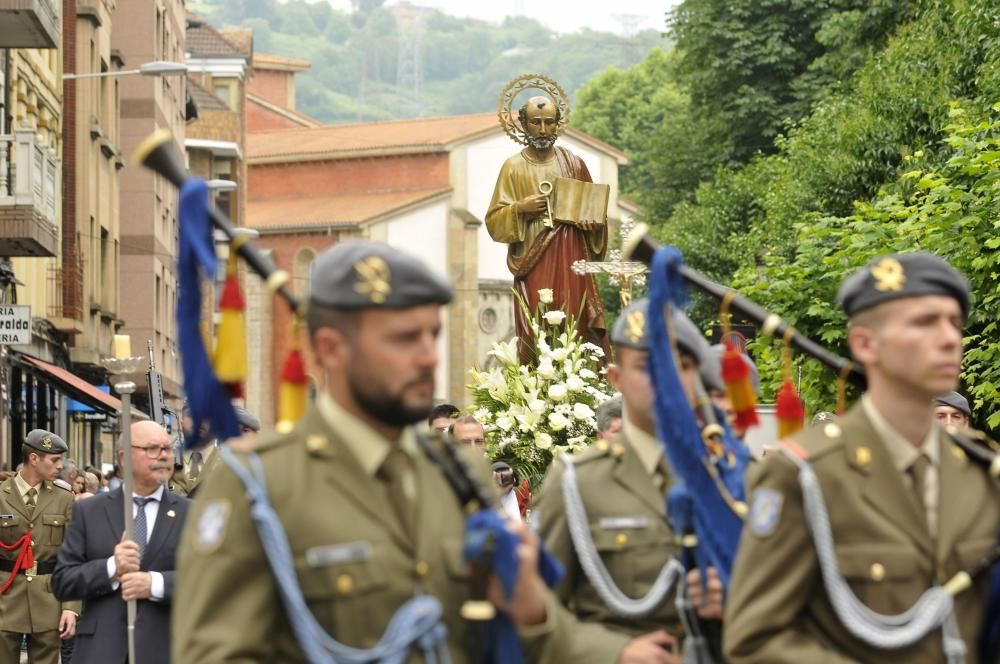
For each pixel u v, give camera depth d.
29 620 14.88
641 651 5.47
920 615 4.63
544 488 6.23
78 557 10.09
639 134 83.81
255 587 4.23
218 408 4.43
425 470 4.42
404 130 85.94
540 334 13.49
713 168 47.34
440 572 4.29
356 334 4.27
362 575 4.21
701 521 5.50
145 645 9.88
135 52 52.91
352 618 4.20
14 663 15.01
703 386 6.33
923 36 29.94
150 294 52.66
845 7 43.78
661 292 5.30
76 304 37.31
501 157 84.81
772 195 33.09
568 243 18.78
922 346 4.66
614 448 6.17
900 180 27.53
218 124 72.50
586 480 6.11
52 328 35.75
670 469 6.07
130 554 9.78
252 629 4.19
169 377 56.59
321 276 4.33
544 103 19.06
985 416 17.34
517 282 18.95
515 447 13.12
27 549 14.89
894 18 39.88
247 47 80.38
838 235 18.03
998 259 16.14
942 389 4.68
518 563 4.23
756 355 17.06
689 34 46.34
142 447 10.12
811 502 4.64
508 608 4.27
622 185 85.25
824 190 30.67
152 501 10.20
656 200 49.59
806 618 4.77
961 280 4.72
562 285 18.73
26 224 25.38
